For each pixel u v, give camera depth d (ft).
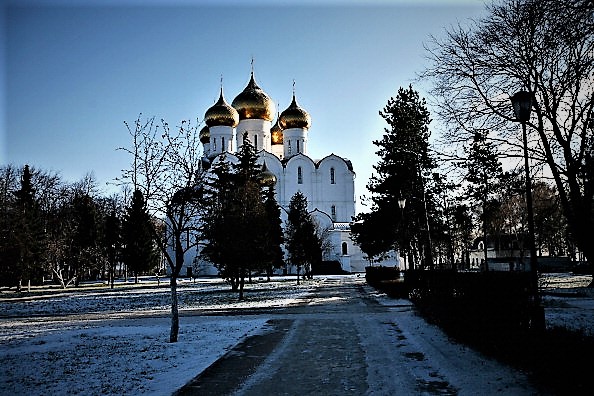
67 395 28.68
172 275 48.55
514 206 166.20
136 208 54.75
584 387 23.29
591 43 40.01
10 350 44.37
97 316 77.25
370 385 29.40
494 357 34.32
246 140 146.72
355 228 132.77
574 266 180.14
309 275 201.67
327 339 46.57
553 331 29.17
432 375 31.42
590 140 50.03
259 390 28.99
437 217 126.21
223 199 105.29
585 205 50.01
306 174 283.18
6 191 174.29
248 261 102.17
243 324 58.75
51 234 177.68
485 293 36.11
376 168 124.16
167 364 36.40
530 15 38.65
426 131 111.96
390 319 60.34
